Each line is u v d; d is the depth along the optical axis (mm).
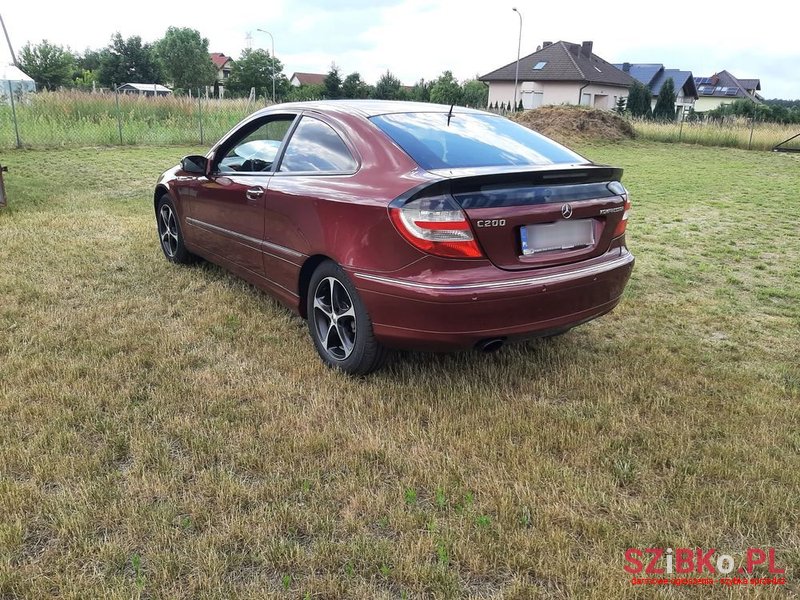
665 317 4570
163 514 2209
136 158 14477
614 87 53375
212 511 2250
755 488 2465
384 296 2957
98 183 10383
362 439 2732
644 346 3969
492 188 2834
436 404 3090
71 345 3629
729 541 2203
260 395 3152
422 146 3186
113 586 1907
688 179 14141
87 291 4598
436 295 2775
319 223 3287
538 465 2559
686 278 5676
